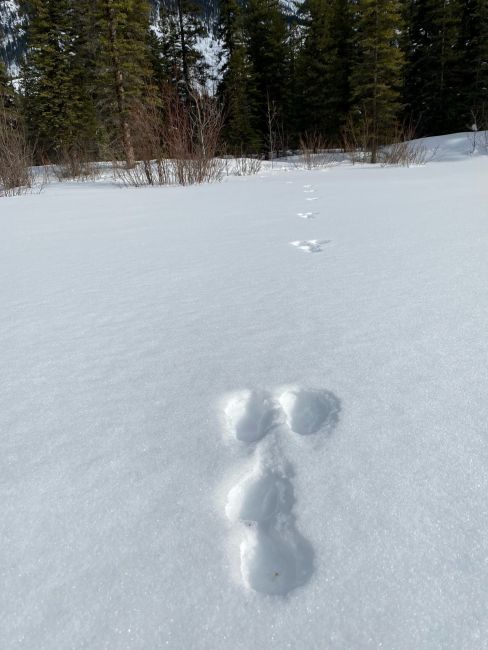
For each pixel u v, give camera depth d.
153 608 0.59
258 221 3.50
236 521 0.73
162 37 19.50
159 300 1.77
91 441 0.94
